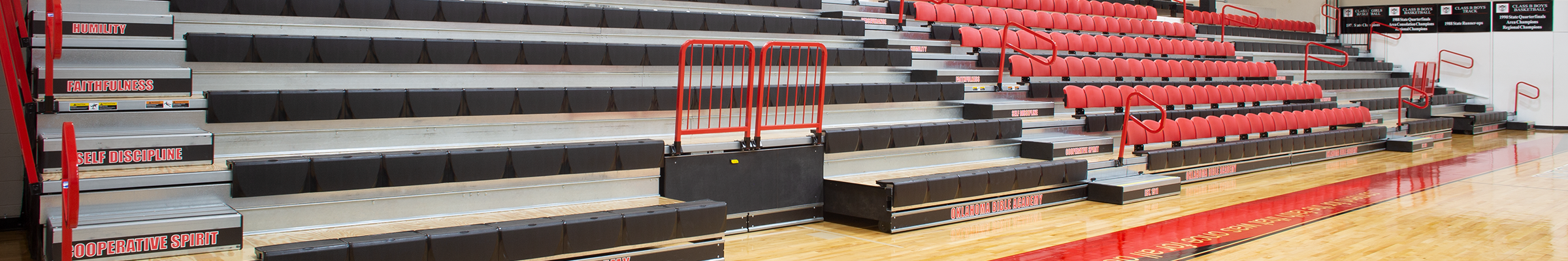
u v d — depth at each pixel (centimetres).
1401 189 543
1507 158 736
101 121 301
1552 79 1083
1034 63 645
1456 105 1095
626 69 446
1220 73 845
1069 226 408
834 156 437
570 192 356
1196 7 1171
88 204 271
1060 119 580
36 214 284
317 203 305
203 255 259
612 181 365
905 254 347
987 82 617
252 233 294
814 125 419
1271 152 665
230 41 344
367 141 348
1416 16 1173
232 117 316
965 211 422
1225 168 607
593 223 299
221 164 303
